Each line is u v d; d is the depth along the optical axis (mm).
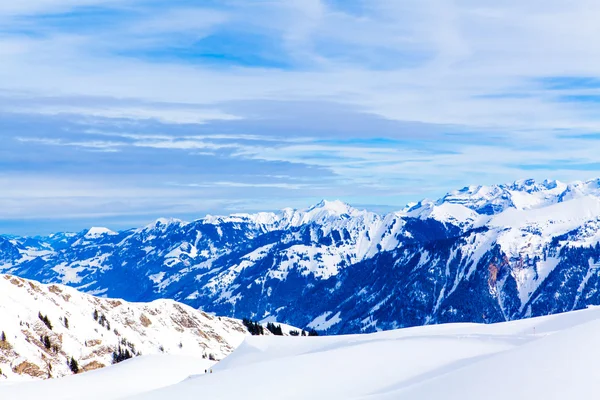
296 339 147500
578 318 117188
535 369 48312
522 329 116375
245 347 148125
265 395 71312
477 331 121312
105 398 109625
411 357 80500
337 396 68250
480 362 56156
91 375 135750
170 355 157250
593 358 47156
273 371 81250
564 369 46531
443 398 49469
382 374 74125
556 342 53688
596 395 41156
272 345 144750
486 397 46281
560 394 42656
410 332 130125
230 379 81000
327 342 139125
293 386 73312
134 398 80750
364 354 83750
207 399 73188
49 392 115875
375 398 55875
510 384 47062
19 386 120875
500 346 84812
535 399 43031
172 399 76000
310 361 83250
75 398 110000
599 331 53406
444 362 76500
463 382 51594
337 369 77875
